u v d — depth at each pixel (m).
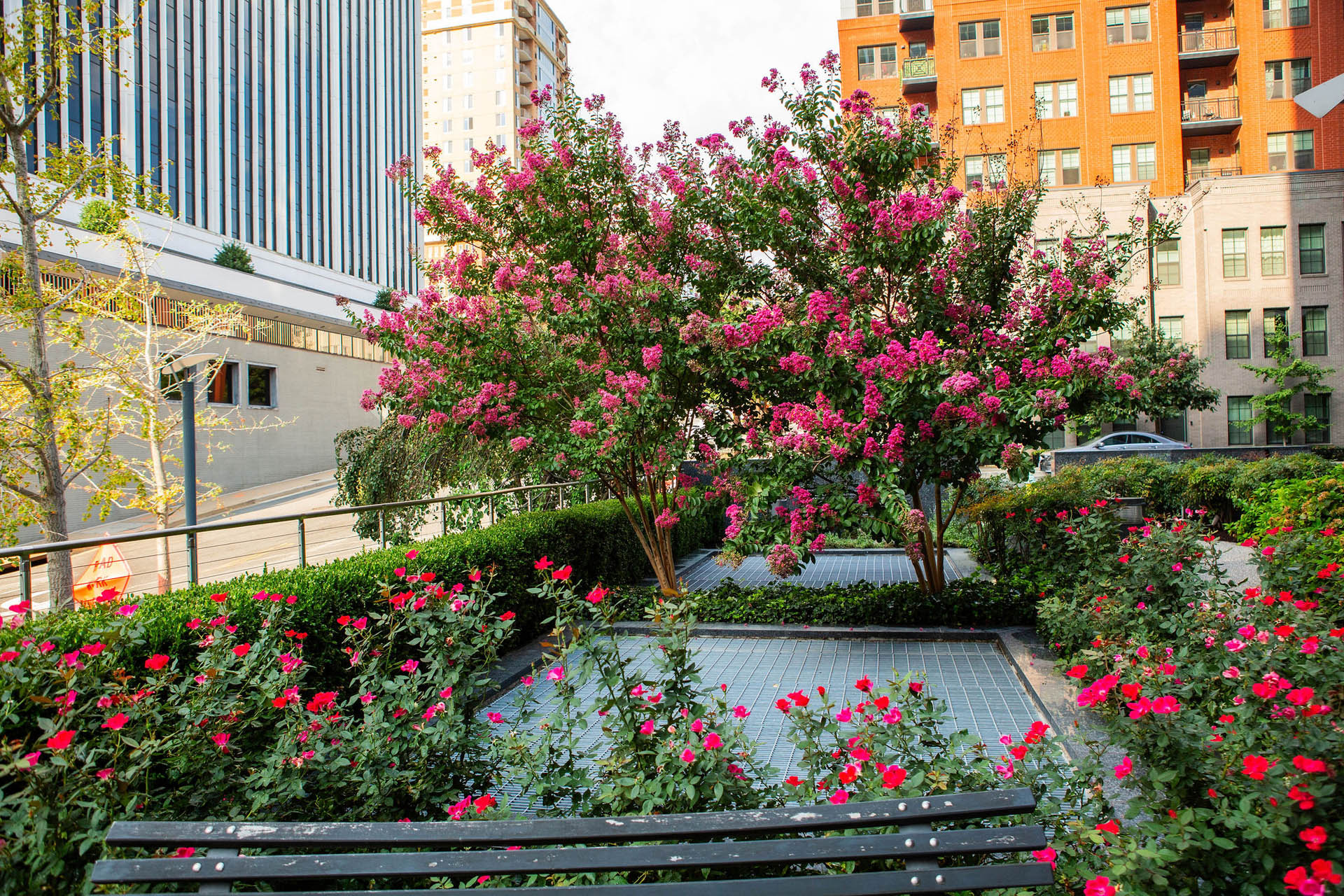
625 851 1.80
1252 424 26.45
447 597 3.44
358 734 2.95
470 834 1.85
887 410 6.33
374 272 53.44
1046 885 1.75
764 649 6.73
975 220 7.53
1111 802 3.04
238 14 40.41
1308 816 1.92
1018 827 1.80
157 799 2.66
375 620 4.86
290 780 2.65
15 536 11.56
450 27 74.25
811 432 6.45
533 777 2.74
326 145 48.12
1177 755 2.26
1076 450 20.73
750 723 4.89
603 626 3.01
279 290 33.03
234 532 19.06
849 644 6.81
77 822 2.30
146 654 3.38
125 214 13.02
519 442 7.54
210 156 38.03
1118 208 26.78
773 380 7.11
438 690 3.16
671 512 8.01
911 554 7.38
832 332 6.76
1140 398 6.16
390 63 56.81
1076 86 28.81
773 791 2.63
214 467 27.62
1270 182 26.25
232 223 39.59
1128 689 2.33
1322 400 26.25
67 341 13.30
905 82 29.86
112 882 1.79
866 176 7.24
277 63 43.38
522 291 8.17
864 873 1.84
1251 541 5.26
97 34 10.95
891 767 2.41
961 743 2.54
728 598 7.79
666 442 7.91
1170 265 27.31
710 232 8.43
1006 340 6.80
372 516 10.38
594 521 9.16
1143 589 4.89
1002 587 7.27
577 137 8.29
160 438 14.45
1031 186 8.00
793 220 7.27
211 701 2.81
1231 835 2.07
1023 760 2.51
